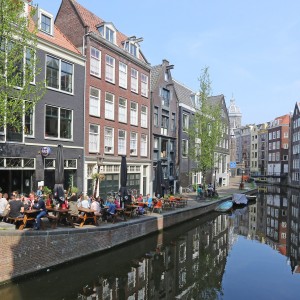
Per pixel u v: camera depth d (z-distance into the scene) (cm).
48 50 1677
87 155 1952
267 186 6147
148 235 1577
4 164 1453
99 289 965
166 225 1764
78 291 936
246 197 3294
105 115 2134
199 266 1238
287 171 6831
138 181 2538
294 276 1148
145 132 2608
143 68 2570
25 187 1577
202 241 1633
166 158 2995
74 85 1852
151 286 1016
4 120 1110
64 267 1067
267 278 1123
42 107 1639
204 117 2822
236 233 1891
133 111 2456
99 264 1196
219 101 4644
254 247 1566
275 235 1878
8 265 905
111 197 1861
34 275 973
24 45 1221
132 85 2441
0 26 1081
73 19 2027
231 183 5656
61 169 1272
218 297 951
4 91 1196
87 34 1950
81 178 1895
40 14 1691
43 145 1641
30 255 962
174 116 3189
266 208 3016
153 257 1309
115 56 2222
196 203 2467
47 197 1421
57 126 1744
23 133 1526
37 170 1597
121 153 2302
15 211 1057
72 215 1209
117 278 1066
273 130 7425
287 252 1484
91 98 2005
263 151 8200
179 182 3219
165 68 3003
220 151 4572
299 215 2644
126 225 1388
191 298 936
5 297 849
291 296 966
